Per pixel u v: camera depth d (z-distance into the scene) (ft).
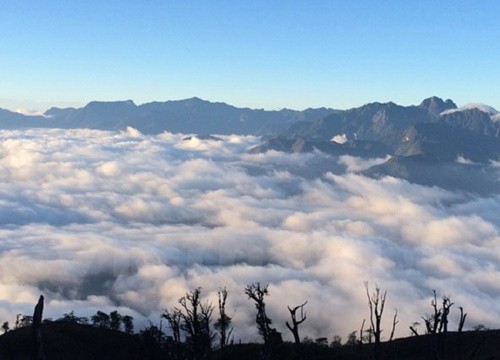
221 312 213.87
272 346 209.97
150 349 225.35
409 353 248.11
